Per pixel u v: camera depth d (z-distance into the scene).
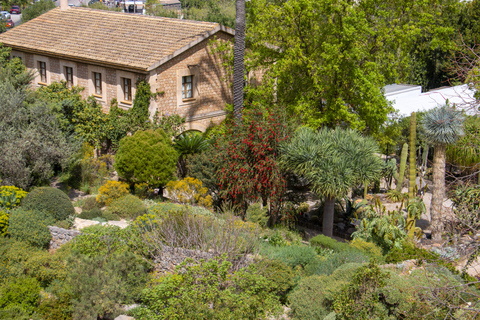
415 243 14.59
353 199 21.22
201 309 9.05
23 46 23.73
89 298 9.91
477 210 8.93
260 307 9.73
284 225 17.00
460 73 9.47
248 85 21.88
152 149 17.62
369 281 9.19
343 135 15.75
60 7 27.11
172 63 20.20
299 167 15.28
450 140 15.88
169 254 11.47
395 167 21.98
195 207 15.72
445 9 21.20
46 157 16.23
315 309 9.83
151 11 51.22
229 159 16.58
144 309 9.35
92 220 14.42
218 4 55.16
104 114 20.59
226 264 9.91
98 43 22.19
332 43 19.08
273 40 20.97
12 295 10.38
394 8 20.12
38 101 17.61
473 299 8.88
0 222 12.70
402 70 21.19
